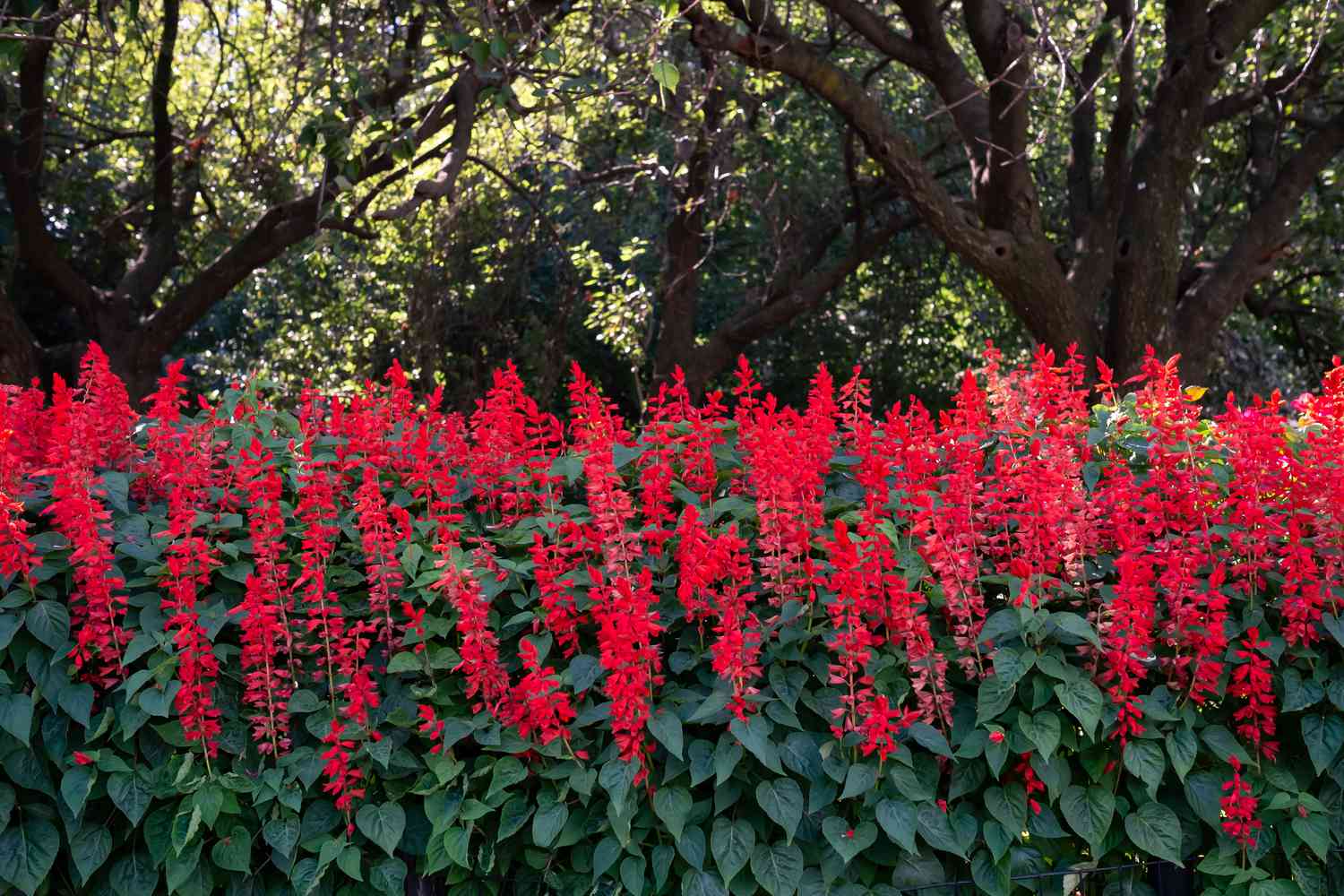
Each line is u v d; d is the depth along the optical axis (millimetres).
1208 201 16969
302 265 16625
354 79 8734
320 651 3656
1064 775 3525
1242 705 3680
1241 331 17219
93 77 13375
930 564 3572
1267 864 3672
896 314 18375
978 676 3549
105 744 3523
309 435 3805
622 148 15172
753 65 10359
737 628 3264
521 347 16422
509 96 8578
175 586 3395
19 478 3562
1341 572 3568
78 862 3426
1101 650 3391
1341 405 3758
